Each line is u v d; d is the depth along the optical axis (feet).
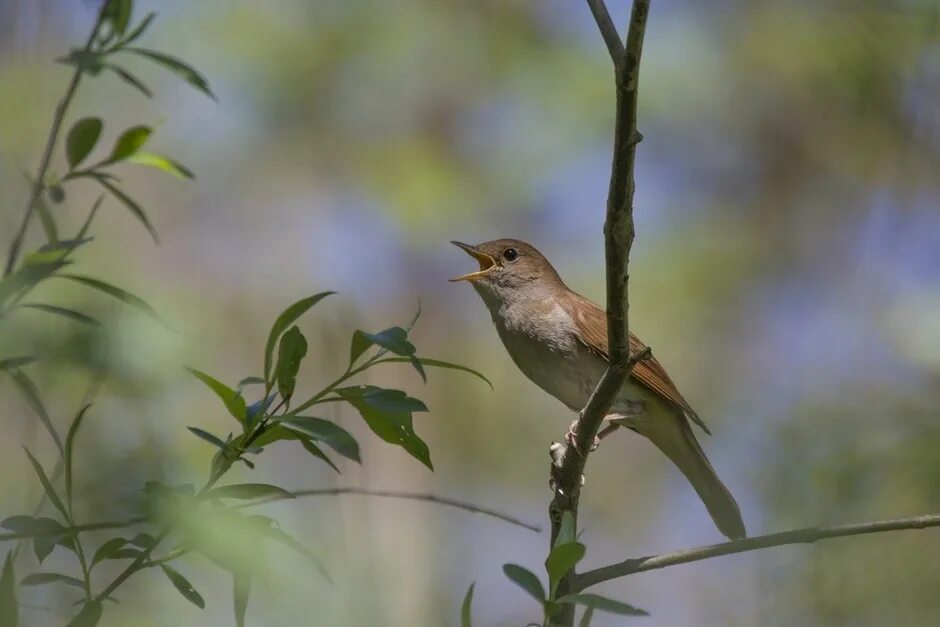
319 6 49.32
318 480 28.55
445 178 49.52
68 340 16.62
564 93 49.42
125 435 17.84
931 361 38.83
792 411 38.63
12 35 29.63
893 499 33.01
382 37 49.49
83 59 14.87
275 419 13.05
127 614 21.63
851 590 31.94
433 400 48.80
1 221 20.45
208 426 35.55
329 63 49.16
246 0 48.39
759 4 49.49
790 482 34.83
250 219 49.16
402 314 49.65
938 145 44.86
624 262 17.93
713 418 46.39
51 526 13.09
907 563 31.86
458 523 46.44
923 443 33.81
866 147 47.52
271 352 13.43
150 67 45.96
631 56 15.99
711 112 51.26
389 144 50.21
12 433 22.59
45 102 32.86
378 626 23.27
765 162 51.57
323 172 50.29
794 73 49.26
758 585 34.91
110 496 15.10
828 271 48.78
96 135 15.37
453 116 50.44
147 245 44.83
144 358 18.43
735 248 51.08
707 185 52.39
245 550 12.19
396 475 45.80
